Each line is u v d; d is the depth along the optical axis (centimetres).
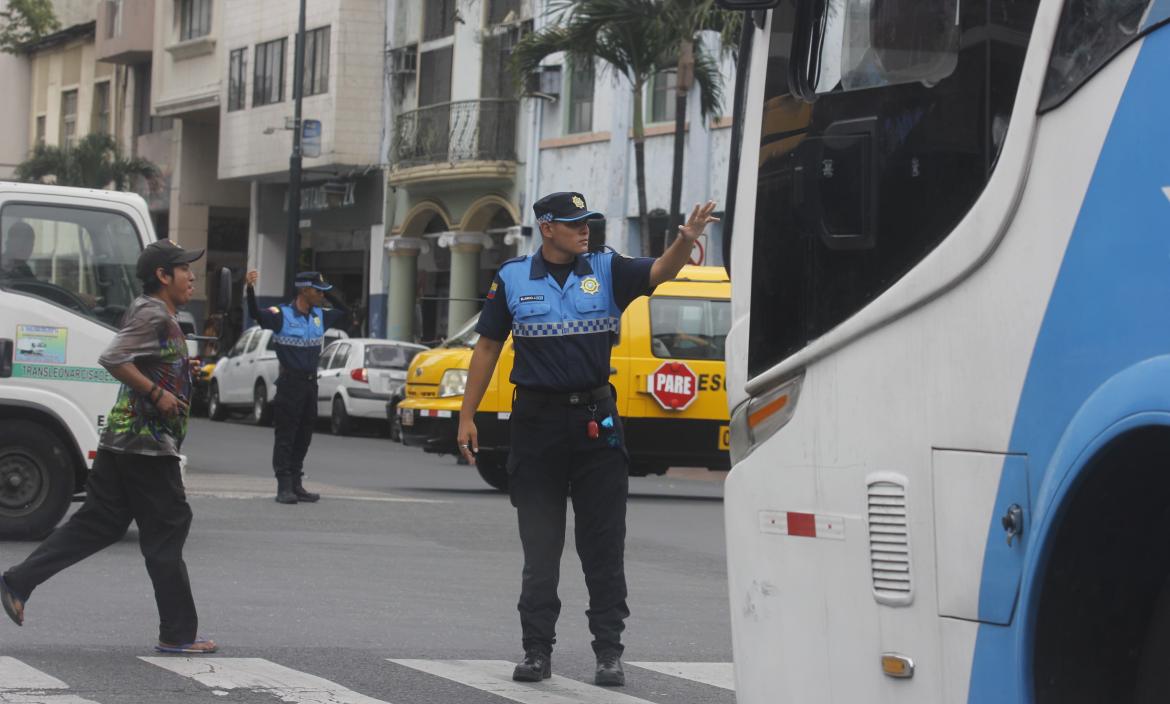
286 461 2084
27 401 1571
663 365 2292
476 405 1012
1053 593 521
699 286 2331
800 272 622
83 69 7181
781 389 638
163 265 1049
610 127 4141
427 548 1691
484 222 4809
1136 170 489
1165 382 468
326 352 4162
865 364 592
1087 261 503
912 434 570
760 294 646
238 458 3000
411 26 5131
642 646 1149
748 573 657
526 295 985
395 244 5147
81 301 1600
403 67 5150
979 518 540
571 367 979
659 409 2289
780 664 637
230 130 5831
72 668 975
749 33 678
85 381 1592
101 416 1595
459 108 4688
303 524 1858
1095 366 498
